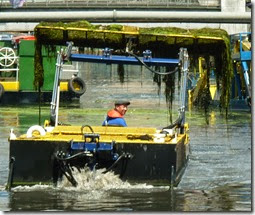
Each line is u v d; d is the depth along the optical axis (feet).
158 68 88.12
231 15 212.84
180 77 87.40
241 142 106.73
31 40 183.73
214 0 359.66
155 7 386.11
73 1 396.78
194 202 63.98
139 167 67.41
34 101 180.96
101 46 80.59
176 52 81.51
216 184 72.18
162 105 170.30
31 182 67.82
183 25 263.90
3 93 180.55
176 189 68.69
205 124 131.64
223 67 83.30
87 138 67.56
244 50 159.43
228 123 134.00
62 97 183.73
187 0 378.94
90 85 247.09
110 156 67.41
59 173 67.62
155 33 80.28
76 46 80.94
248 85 156.66
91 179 67.36
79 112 156.97
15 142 67.82
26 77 182.70
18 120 142.10
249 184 72.13
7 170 80.12
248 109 154.92
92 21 208.44
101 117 146.00
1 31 308.81
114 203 63.26
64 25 80.48
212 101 150.30
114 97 199.00
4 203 62.85
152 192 66.90
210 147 101.19
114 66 311.88
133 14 211.41
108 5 393.70
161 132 72.18
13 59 185.88
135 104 173.78
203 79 148.05
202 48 81.56
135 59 79.97
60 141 67.67
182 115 80.12
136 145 67.36
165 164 67.31
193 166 83.46
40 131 70.85
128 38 80.23
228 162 86.89
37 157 67.82
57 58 79.41
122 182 67.41
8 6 386.11
